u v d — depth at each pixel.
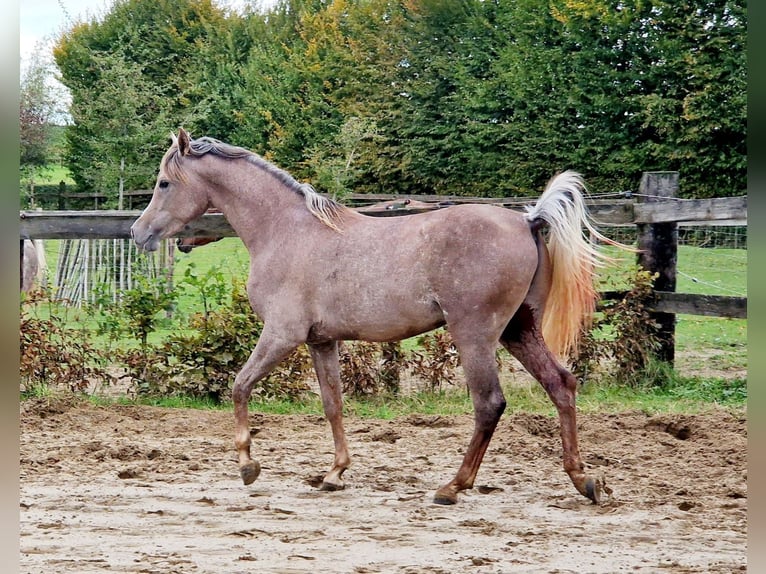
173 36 27.09
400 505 5.43
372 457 6.65
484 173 21.34
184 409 8.42
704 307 8.98
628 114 19.38
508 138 20.84
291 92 24.50
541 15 20.31
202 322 9.05
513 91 20.41
